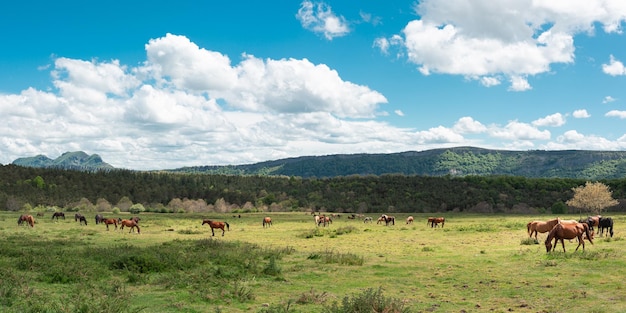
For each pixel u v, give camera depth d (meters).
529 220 64.38
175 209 120.12
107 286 14.09
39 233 40.47
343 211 126.75
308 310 11.23
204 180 167.00
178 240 32.16
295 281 15.95
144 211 116.31
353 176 163.88
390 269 18.69
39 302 11.31
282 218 85.94
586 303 11.37
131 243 31.41
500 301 12.22
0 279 13.73
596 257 18.44
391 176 155.62
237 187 160.00
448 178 148.00
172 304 11.80
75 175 144.00
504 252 23.70
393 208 122.38
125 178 154.12
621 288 12.87
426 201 127.50
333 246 29.80
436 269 18.48
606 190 76.75
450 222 66.19
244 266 18.98
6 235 37.00
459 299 12.66
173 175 176.50
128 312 10.62
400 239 34.75
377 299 10.86
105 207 116.62
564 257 19.19
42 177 135.12
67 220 65.69
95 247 26.12
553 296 12.44
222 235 41.53
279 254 23.52
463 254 23.81
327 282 15.77
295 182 165.00
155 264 17.80
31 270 16.94
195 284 14.52
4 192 112.25
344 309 10.48
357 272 17.95
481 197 123.19
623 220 52.94
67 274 15.36
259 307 11.67
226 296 12.80
